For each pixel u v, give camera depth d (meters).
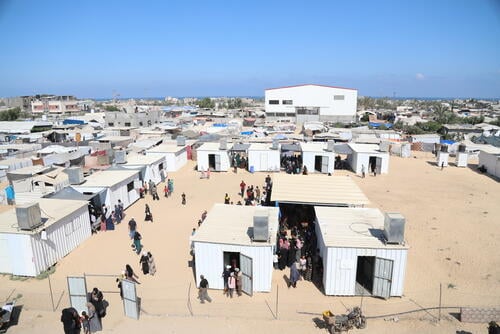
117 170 30.72
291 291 16.12
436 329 13.40
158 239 22.17
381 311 14.57
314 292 16.03
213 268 16.14
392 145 52.66
